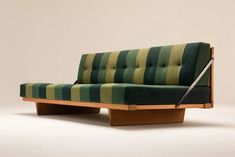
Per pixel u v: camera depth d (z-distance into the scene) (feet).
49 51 24.93
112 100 12.03
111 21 24.97
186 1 25.00
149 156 8.15
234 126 12.70
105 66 16.48
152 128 12.17
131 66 15.17
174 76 13.29
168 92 12.19
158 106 12.03
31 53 24.88
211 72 13.14
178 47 13.48
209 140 9.99
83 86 13.46
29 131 11.63
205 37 25.02
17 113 17.34
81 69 17.90
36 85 16.49
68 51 24.90
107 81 16.22
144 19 25.04
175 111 13.58
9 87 24.80
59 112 17.04
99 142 9.71
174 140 10.00
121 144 9.45
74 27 24.93
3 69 24.72
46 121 14.26
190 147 9.07
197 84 12.78
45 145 9.36
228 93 24.95
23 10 24.81
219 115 16.33
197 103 12.79
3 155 8.30
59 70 24.93
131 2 25.00
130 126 12.67
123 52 15.81
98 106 12.79
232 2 24.88
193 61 12.83
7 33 24.73
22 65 24.86
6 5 24.70
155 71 14.08
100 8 24.97
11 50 24.77
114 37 24.99
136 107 11.66
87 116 16.30
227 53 24.94
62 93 14.67
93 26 24.95
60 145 9.34
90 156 8.16
